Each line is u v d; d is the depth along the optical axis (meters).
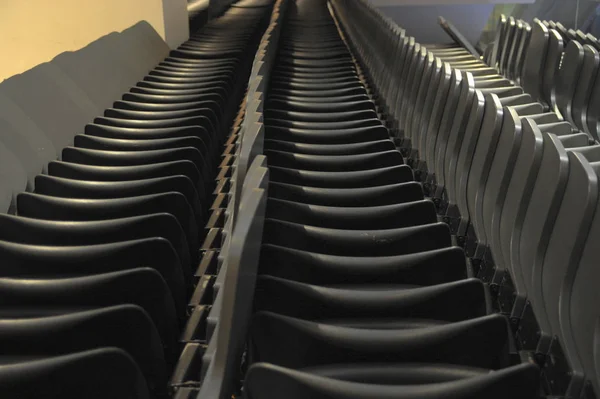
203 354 1.69
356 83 4.36
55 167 2.65
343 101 3.99
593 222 1.50
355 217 2.12
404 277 1.87
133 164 2.87
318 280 1.86
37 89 3.42
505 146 2.10
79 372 1.29
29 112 3.27
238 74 5.33
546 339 1.68
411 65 3.87
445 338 1.48
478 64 5.22
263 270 1.81
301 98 3.99
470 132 2.45
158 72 4.81
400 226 2.14
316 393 1.17
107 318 1.47
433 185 3.00
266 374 1.17
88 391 1.33
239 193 1.83
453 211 2.58
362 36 6.79
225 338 1.23
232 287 1.19
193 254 2.34
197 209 2.50
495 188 2.14
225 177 3.24
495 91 3.62
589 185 1.51
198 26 7.81
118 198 2.35
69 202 2.25
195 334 1.90
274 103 3.71
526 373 1.21
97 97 4.06
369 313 1.69
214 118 3.68
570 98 3.97
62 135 3.44
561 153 1.69
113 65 4.48
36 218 2.27
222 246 2.19
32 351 1.52
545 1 7.73
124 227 2.02
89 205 2.23
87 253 1.85
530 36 4.91
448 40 9.79
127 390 1.34
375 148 2.88
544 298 1.71
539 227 1.75
